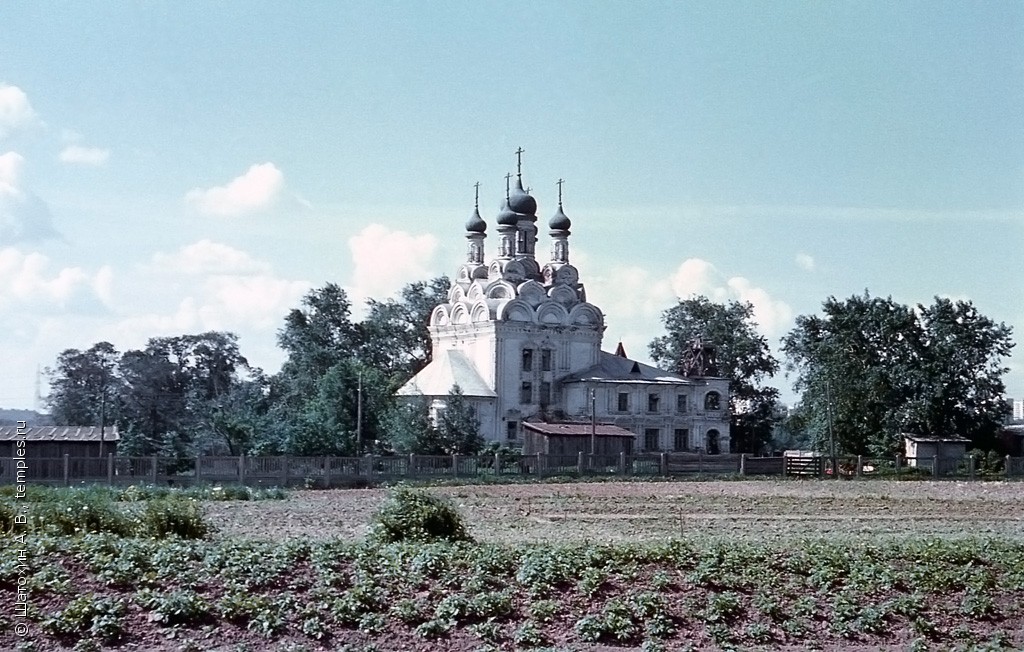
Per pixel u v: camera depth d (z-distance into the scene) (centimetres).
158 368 12388
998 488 7069
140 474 5928
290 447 7381
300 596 2297
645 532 4012
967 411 9944
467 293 10825
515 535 3847
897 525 4484
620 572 2583
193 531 3009
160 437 10169
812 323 10375
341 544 2692
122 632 2061
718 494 6216
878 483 7562
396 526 2967
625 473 7725
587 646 2194
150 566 2384
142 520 3005
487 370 10319
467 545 2836
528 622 2242
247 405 10419
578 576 2534
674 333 13450
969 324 9962
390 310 12962
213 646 2047
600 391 10500
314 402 8525
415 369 12925
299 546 2597
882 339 10112
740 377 13162
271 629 2122
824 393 9944
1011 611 2553
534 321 10444
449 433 8275
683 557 2716
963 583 2680
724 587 2547
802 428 10812
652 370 11094
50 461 5709
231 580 2331
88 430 6769
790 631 2345
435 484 6719
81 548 2453
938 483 7631
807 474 8162
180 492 5444
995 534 4091
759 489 6744
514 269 10962
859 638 2353
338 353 11919
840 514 5025
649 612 2356
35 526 2878
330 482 6481
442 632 2194
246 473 6228
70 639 2031
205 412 10750
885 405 9925
